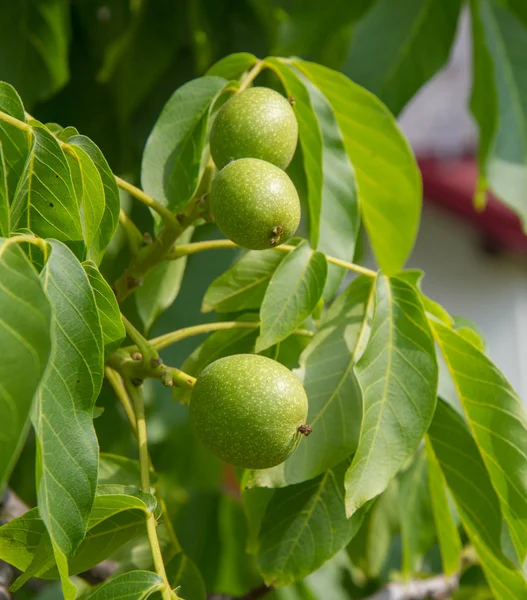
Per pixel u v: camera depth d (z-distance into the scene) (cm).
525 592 89
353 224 92
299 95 89
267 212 83
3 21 113
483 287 236
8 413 70
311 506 88
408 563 106
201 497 119
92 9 122
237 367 81
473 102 115
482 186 114
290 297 85
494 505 88
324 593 117
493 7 115
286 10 124
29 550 80
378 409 83
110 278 110
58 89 115
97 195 82
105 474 88
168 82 124
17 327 71
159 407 115
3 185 75
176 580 89
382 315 84
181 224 87
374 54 113
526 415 86
